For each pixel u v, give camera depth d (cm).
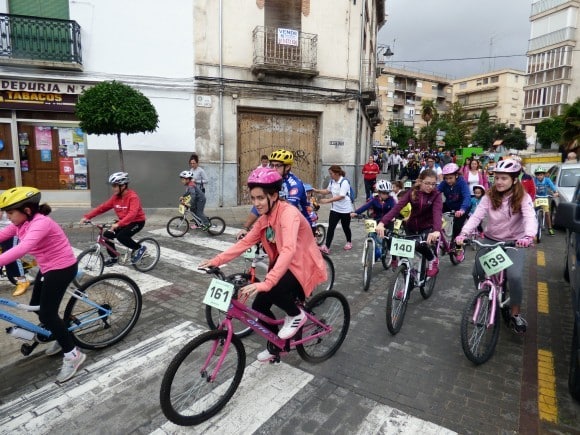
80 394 334
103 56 1182
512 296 409
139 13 1198
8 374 364
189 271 662
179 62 1250
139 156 1245
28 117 1177
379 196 628
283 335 330
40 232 321
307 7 1384
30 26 1115
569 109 2498
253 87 1337
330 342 398
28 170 1202
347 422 302
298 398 329
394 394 338
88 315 397
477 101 8038
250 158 1391
